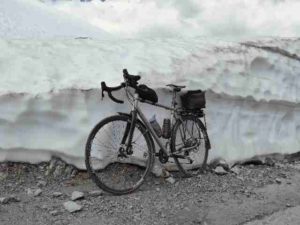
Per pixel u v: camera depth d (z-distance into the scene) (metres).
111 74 5.08
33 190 4.28
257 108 6.43
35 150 4.57
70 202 3.96
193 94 5.14
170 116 5.18
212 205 4.35
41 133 4.62
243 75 6.36
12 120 4.48
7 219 3.63
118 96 4.87
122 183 4.64
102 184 4.28
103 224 3.69
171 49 6.00
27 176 4.49
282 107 6.85
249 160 6.16
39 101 4.55
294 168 6.30
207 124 5.73
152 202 4.26
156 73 5.33
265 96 6.51
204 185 4.95
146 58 5.62
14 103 4.50
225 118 5.98
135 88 4.48
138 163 4.87
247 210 4.30
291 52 7.36
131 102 4.59
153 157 4.57
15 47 5.23
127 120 4.45
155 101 4.70
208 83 5.76
